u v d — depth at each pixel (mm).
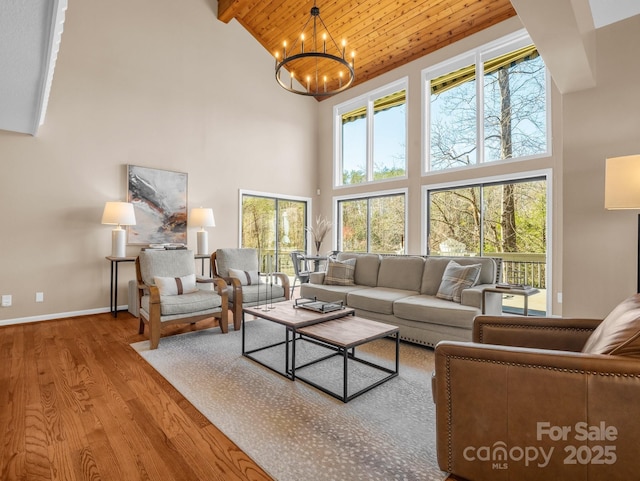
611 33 2807
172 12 5266
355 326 2578
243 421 1926
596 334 1524
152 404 2115
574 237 2973
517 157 4543
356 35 5785
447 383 1441
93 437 1764
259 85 6359
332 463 1572
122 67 4773
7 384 2383
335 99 7062
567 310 2996
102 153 4590
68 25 4348
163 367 2707
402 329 3324
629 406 1140
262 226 6496
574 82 2811
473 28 4973
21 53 2260
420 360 2906
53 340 3398
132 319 4254
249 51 6195
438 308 3023
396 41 5645
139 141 4906
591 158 2898
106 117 4625
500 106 4820
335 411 2043
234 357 2949
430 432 1830
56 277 4270
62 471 1507
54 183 4242
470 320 2852
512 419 1314
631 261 2736
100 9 4598
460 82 5254
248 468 1540
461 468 1421
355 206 6824
